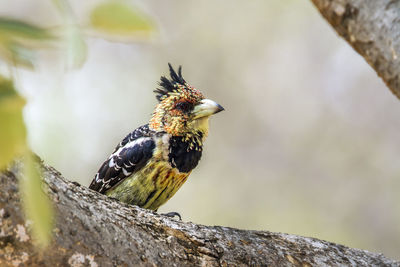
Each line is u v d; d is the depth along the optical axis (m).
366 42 3.96
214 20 15.38
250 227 13.77
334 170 14.79
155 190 7.24
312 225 13.90
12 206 3.10
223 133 14.95
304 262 4.73
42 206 1.42
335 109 15.46
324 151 15.06
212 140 14.71
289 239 4.94
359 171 14.75
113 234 3.73
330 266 4.79
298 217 14.00
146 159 7.09
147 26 1.34
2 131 1.30
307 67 15.69
